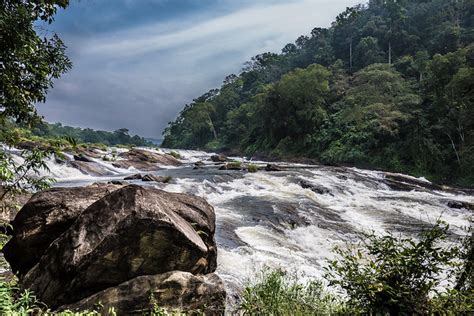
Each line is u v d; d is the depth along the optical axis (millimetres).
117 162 26859
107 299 3656
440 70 32938
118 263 3801
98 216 3930
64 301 3670
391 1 65062
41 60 5164
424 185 24438
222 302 4410
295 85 48156
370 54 58438
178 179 18719
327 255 8805
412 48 55688
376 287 2775
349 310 3260
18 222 4438
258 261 7523
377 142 36406
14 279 4391
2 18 4375
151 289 3836
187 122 95750
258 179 20219
